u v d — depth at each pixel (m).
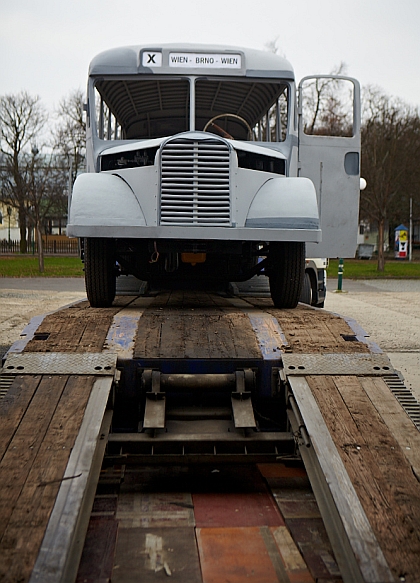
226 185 5.31
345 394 3.91
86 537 3.35
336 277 27.34
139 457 3.95
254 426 3.98
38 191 30.39
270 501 3.88
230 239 5.22
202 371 4.23
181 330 4.62
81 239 6.77
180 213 5.24
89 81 6.32
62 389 3.85
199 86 6.48
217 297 7.18
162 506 3.77
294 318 4.97
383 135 30.77
